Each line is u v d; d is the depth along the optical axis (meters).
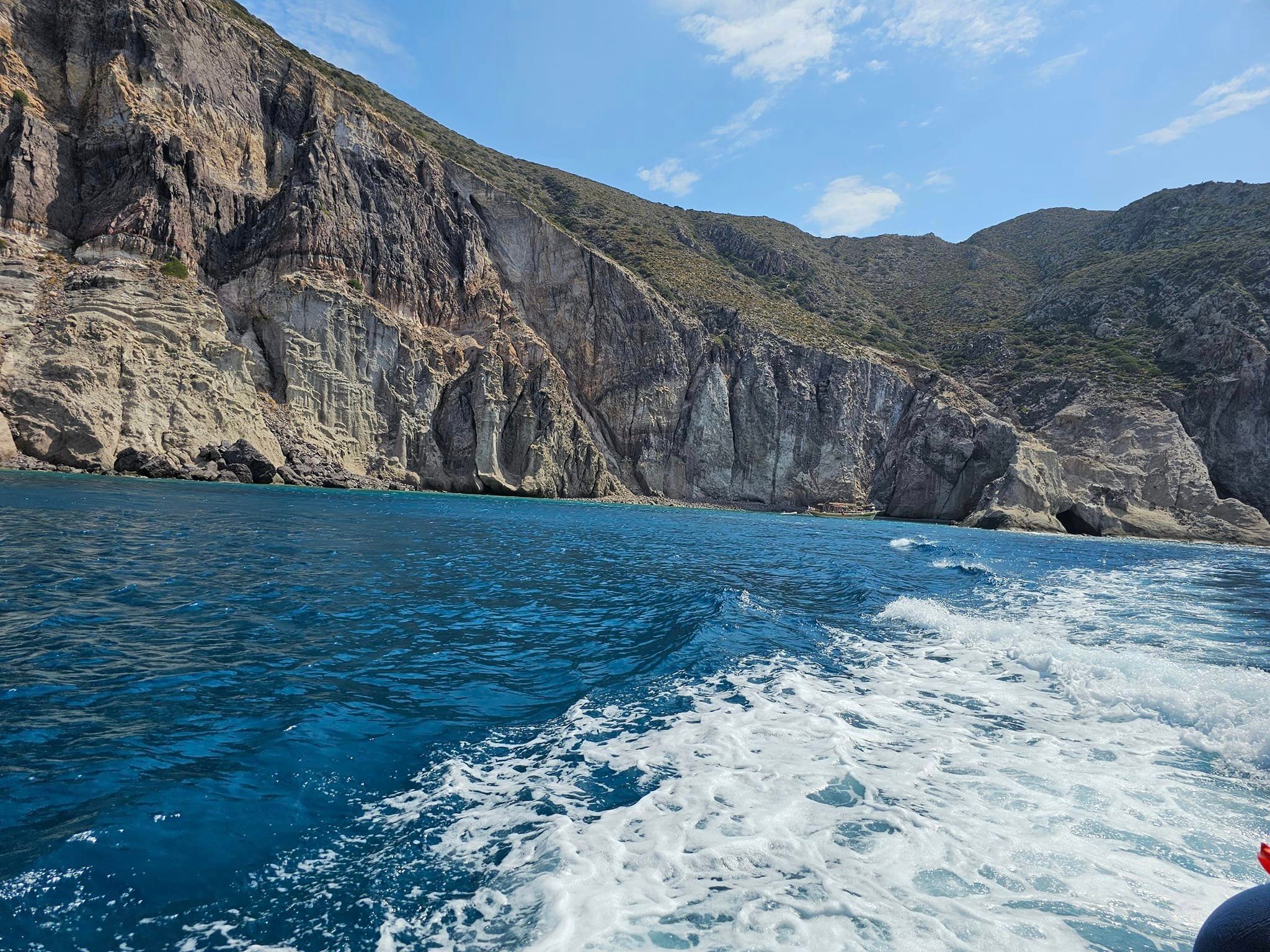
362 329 50.91
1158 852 3.97
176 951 2.84
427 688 6.57
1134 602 15.03
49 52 44.88
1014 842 4.04
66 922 2.96
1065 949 3.01
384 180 57.84
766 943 3.02
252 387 43.88
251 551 14.34
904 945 3.03
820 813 4.34
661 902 3.34
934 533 44.50
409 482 50.75
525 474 57.84
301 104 56.44
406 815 4.13
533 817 4.17
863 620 11.26
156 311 40.34
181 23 48.19
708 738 5.60
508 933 3.06
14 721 5.13
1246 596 17.17
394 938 3.00
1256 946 2.09
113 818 3.82
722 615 10.55
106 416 35.59
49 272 39.56
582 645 8.54
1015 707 6.80
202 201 47.34
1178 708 6.64
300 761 4.78
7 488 22.58
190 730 5.19
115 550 12.92
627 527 30.34
